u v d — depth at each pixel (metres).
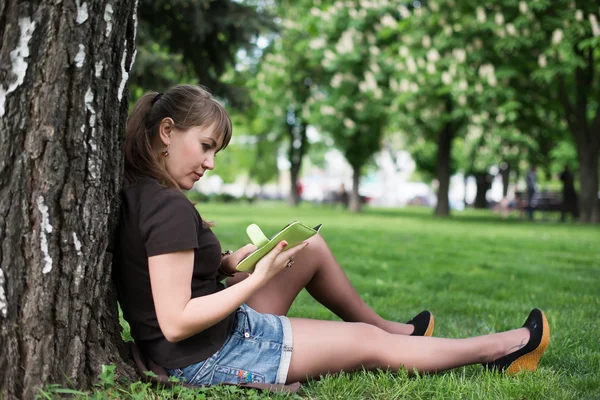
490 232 13.23
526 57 17.27
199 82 11.53
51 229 2.24
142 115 2.45
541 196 20.80
